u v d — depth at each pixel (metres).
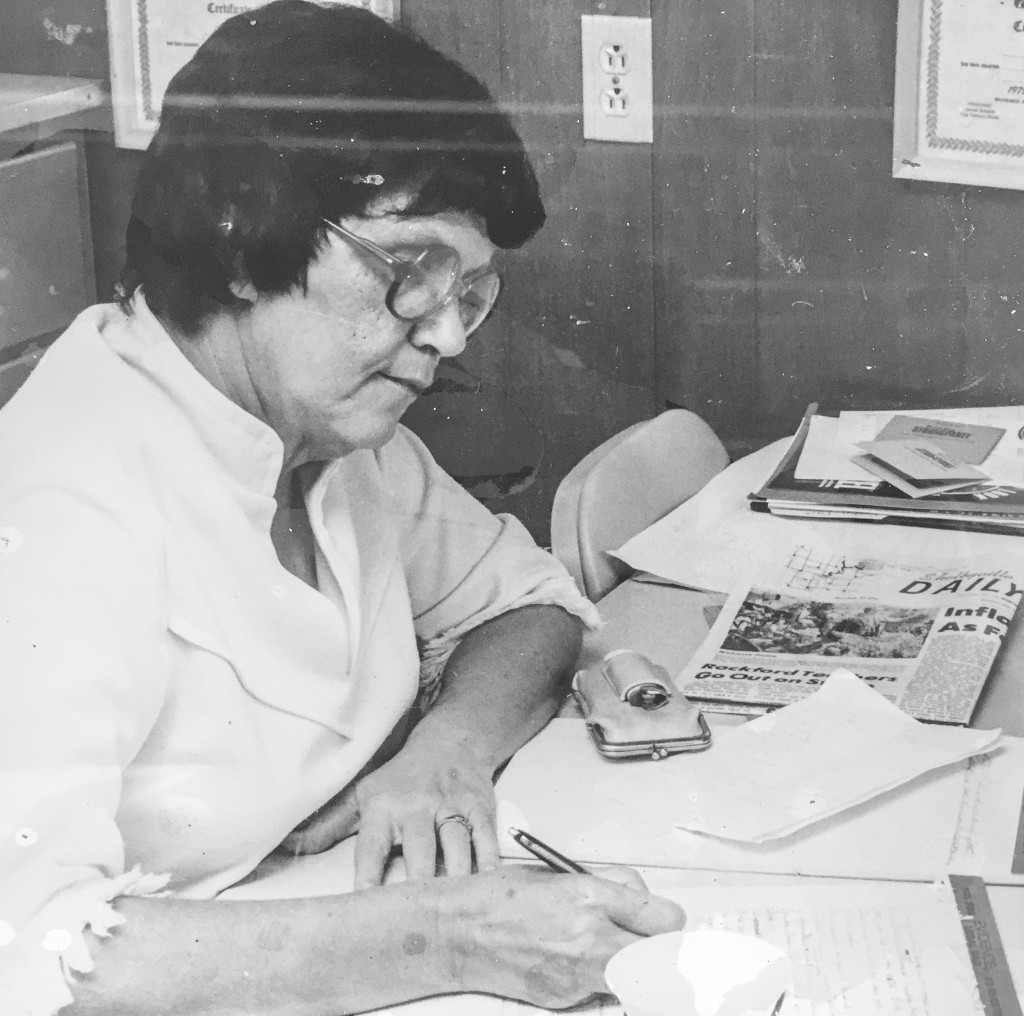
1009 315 1.62
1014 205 1.58
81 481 0.76
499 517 1.17
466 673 1.03
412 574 1.10
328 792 0.88
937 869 0.81
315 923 0.73
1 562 0.72
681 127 1.59
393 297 0.80
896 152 1.58
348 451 0.88
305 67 0.77
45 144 1.39
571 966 0.72
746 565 1.25
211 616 0.80
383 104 0.78
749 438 1.68
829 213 1.62
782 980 0.71
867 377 1.67
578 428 1.62
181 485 0.79
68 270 1.43
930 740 0.94
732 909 0.77
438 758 0.92
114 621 0.73
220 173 0.77
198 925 0.71
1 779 0.68
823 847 0.83
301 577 0.92
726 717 1.01
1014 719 0.98
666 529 1.31
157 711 0.77
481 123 0.80
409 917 0.74
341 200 0.78
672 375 1.64
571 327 1.63
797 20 1.53
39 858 0.68
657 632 1.15
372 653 0.96
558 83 1.56
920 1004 0.70
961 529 1.28
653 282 1.63
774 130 1.58
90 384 0.81
